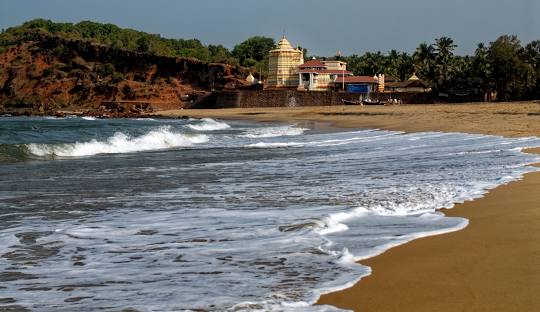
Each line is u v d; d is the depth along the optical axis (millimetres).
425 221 9891
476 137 30406
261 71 159625
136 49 169000
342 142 33438
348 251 8008
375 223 9891
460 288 6270
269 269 7281
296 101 110125
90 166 22266
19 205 12773
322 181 15922
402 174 16484
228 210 11648
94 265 7730
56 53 168750
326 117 75562
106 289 6676
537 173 14953
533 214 9984
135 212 11711
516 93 105812
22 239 9328
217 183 16359
